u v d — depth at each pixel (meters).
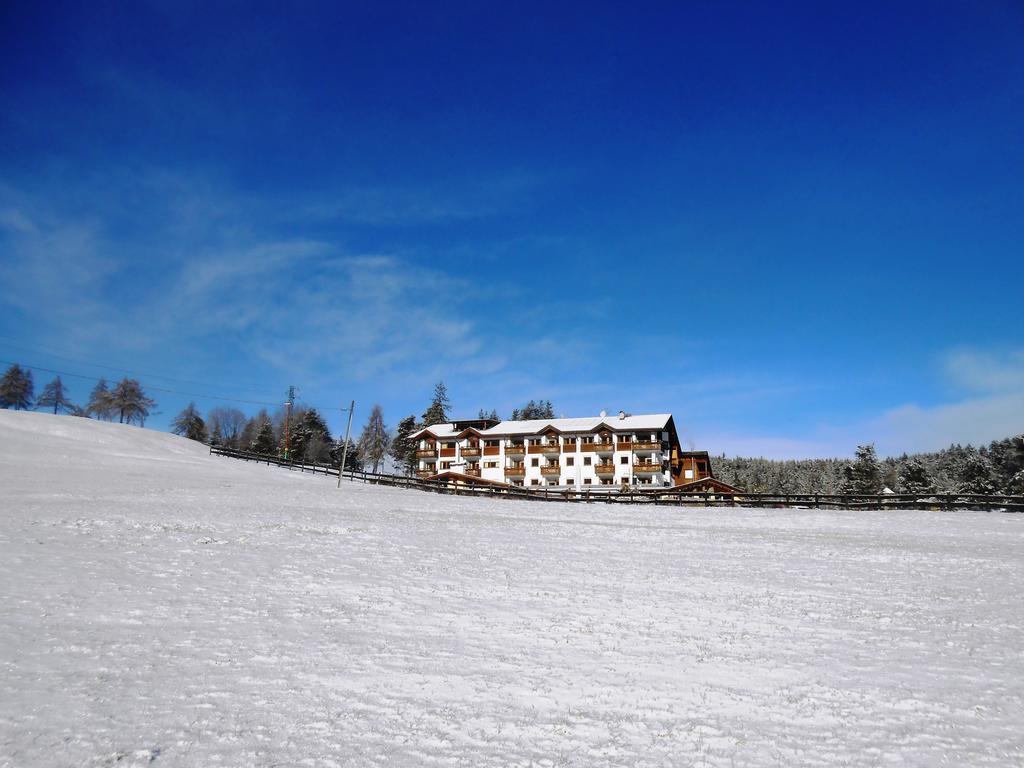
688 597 13.52
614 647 9.73
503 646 9.68
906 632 10.86
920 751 6.26
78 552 16.03
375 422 120.81
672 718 7.05
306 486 45.53
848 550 21.69
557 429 83.00
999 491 74.00
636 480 79.38
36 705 6.86
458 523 27.83
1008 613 12.37
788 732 6.70
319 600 12.30
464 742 6.33
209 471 51.47
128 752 5.88
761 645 9.96
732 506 46.06
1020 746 6.38
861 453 83.12
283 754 5.96
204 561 15.78
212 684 7.70
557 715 7.08
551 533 25.45
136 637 9.45
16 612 10.42
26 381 104.81
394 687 7.82
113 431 67.69
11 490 30.38
